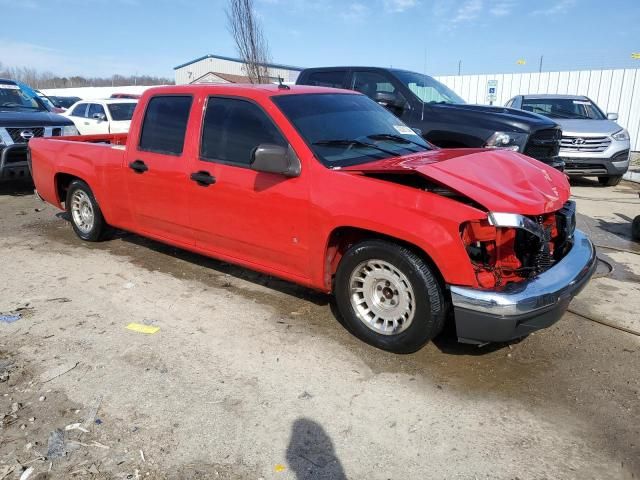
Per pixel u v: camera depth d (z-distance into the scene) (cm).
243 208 440
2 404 326
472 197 340
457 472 275
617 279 545
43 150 662
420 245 344
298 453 287
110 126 1394
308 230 401
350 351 392
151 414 318
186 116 488
